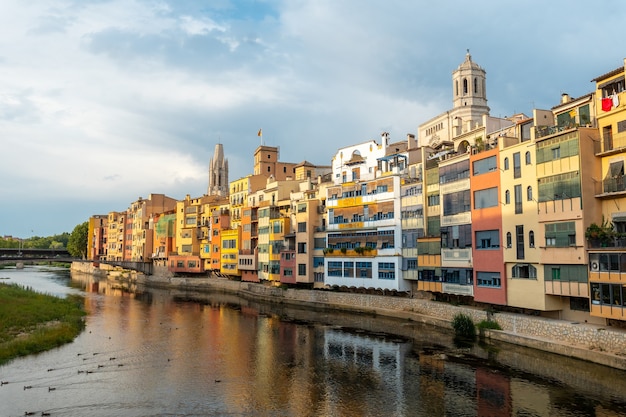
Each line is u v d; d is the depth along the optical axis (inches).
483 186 1932.8
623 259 1359.5
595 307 1438.2
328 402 1236.5
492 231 1884.8
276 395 1294.3
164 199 5964.6
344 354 1707.7
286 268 3208.7
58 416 1153.4
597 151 1539.1
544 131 1676.9
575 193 1526.8
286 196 3688.5
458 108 3041.3
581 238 1498.5
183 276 4808.1
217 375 1481.3
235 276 4165.8
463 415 1128.8
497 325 1776.6
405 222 2450.8
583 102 1697.8
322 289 2987.2
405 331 2039.9
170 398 1275.8
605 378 1293.1
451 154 2297.0
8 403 1234.6
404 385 1346.0
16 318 2156.7
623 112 1460.4
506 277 1804.9
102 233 7219.5
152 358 1686.8
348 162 2999.5
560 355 1472.7
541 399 1192.2
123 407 1210.6
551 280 1606.8
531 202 1695.4
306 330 2169.0
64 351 1782.7
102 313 2741.1
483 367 1469.0
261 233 3634.4
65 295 3678.6
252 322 2420.0
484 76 3117.6
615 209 1486.2
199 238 4869.6
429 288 2233.0
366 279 2618.1
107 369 1547.7
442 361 1552.7
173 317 2608.3
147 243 5575.8
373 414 1153.4
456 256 2071.9
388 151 2810.0
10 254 7736.2
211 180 7534.5
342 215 2815.0
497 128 2249.0
